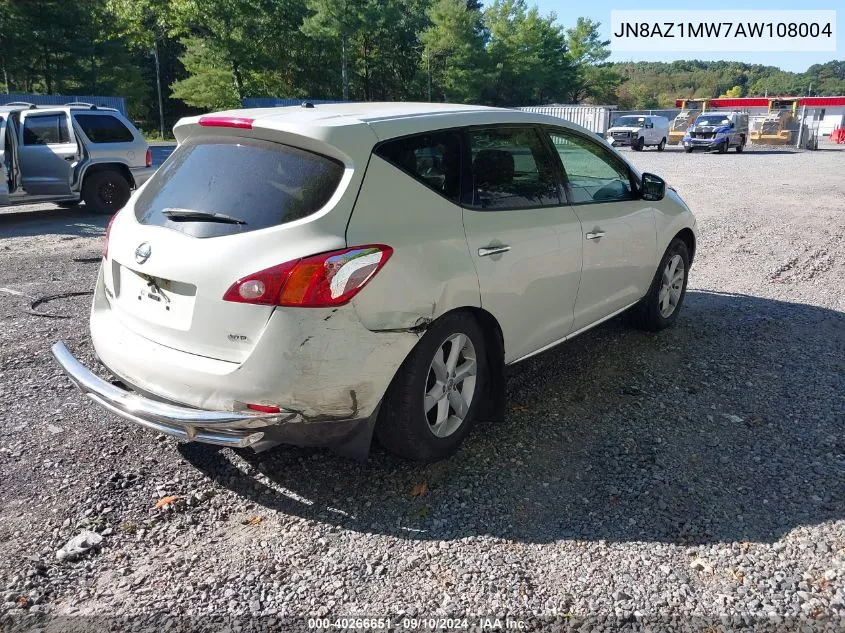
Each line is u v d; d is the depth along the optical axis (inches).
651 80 6766.7
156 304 124.6
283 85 2009.1
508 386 179.2
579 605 102.7
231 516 124.0
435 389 133.8
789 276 301.7
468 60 2378.2
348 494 130.5
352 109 141.1
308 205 117.0
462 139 141.3
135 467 138.3
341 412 118.0
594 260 173.5
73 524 120.2
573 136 175.0
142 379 124.2
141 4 1755.7
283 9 1852.9
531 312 154.6
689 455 144.6
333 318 113.0
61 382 177.8
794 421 160.1
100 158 463.2
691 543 116.3
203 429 115.6
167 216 126.5
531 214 153.1
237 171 125.3
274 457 142.6
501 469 139.3
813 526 120.6
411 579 108.2
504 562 112.0
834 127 2130.9
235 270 113.5
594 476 136.6
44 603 102.6
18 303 247.3
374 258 116.8
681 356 200.7
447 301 129.2
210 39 1831.9
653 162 1015.0
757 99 1918.1
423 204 129.7
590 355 200.7
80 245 362.3
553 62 2802.7
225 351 115.6
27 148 443.8
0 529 118.3
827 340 216.5
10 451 142.6
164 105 2421.3
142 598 103.8
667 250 211.0
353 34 1959.9
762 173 810.2
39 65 1860.2
